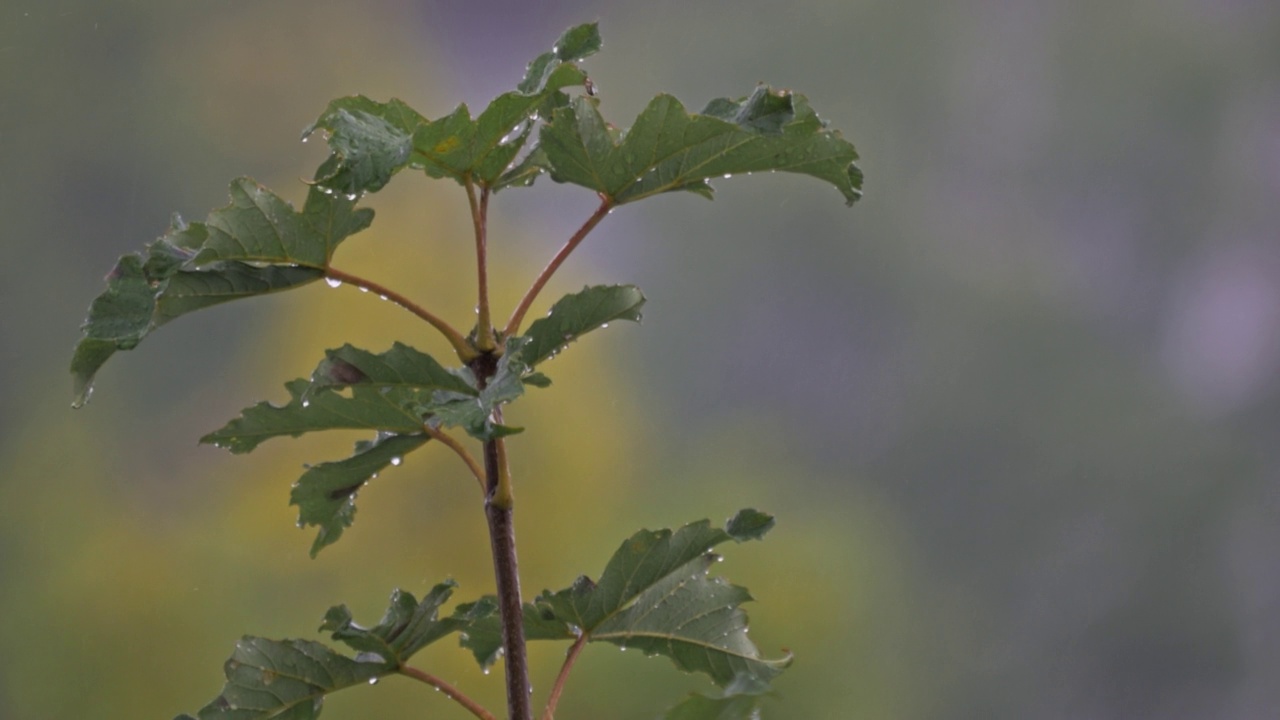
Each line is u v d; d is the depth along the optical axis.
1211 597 13.98
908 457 14.48
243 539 6.81
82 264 10.94
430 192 8.37
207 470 8.57
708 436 13.53
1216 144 16.45
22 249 10.64
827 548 8.66
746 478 12.65
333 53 13.54
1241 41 16.59
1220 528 14.27
